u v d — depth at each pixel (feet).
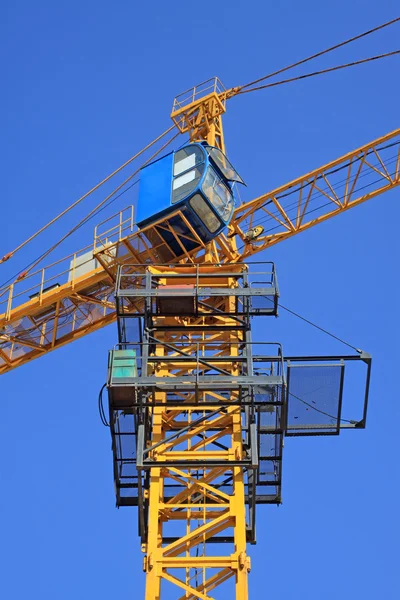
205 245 255.09
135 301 249.55
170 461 198.70
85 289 275.80
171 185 251.80
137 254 259.60
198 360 204.54
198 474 212.23
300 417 212.84
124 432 210.18
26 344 285.23
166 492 214.07
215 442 213.05
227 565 189.78
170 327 216.54
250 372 203.00
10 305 280.72
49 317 282.97
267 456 214.90
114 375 202.69
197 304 216.74
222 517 196.44
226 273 223.10
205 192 248.93
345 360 211.41
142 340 223.92
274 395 209.46
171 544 194.08
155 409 213.05
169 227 251.39
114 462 212.02
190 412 213.05
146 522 206.69
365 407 213.05
